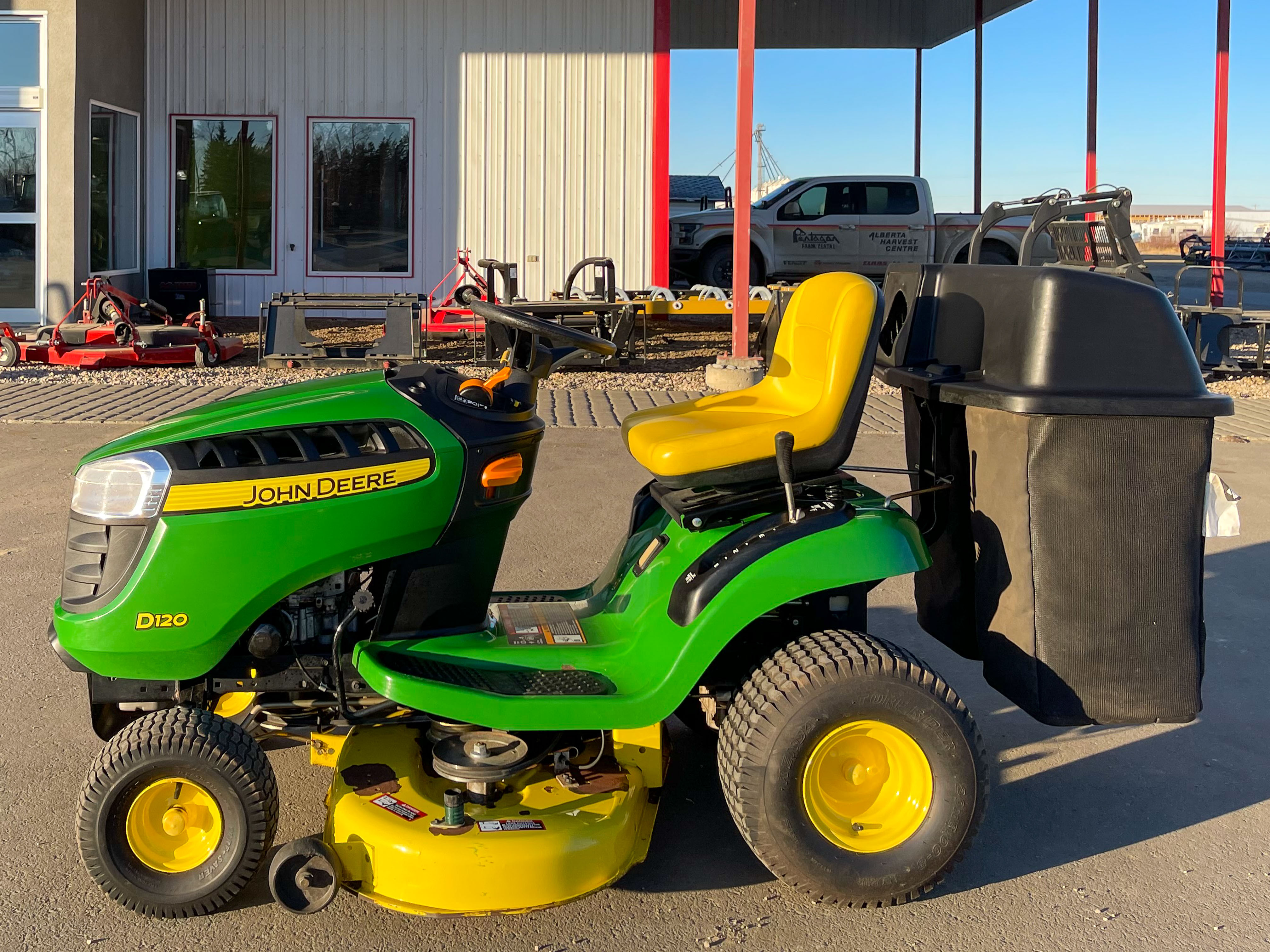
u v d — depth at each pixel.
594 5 16.86
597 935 3.25
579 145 17.14
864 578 3.33
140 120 17.08
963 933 3.28
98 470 3.27
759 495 3.59
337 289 17.48
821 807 3.35
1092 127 18.30
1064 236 10.99
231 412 3.40
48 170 15.08
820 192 19.88
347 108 17.09
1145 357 3.43
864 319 3.55
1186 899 3.47
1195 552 3.43
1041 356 3.42
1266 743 4.59
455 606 3.54
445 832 3.17
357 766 3.43
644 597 3.69
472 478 3.41
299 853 3.09
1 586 5.94
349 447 3.31
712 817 3.97
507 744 3.41
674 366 14.44
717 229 19.78
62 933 3.21
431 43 16.97
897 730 3.30
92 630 3.23
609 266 13.85
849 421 3.57
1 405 10.64
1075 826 3.93
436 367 3.65
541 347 3.78
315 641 3.47
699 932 3.28
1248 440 10.44
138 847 3.28
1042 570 3.41
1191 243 34.34
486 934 3.25
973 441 3.68
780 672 3.30
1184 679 3.46
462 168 17.16
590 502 7.85
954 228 20.03
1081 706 3.44
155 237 17.41
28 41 14.95
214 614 3.24
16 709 4.59
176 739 3.20
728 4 25.02
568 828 3.21
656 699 3.31
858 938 3.25
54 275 15.23
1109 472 3.37
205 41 17.03
